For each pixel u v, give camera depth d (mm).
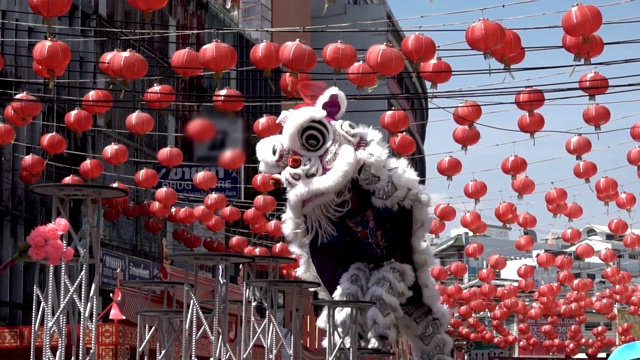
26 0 25234
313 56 13742
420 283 15727
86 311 11953
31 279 25516
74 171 27172
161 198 19688
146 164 30781
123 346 18625
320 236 15469
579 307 34656
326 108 15391
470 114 15875
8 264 11758
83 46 27406
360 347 14969
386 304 15109
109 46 28656
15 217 25062
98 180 27672
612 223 24156
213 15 35688
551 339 43406
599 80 14867
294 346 14156
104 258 24469
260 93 35969
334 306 13789
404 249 15586
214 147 14984
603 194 20312
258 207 20266
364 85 14609
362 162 15062
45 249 11617
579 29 12930
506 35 13180
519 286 30250
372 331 15016
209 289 25453
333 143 15117
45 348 11930
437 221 21750
